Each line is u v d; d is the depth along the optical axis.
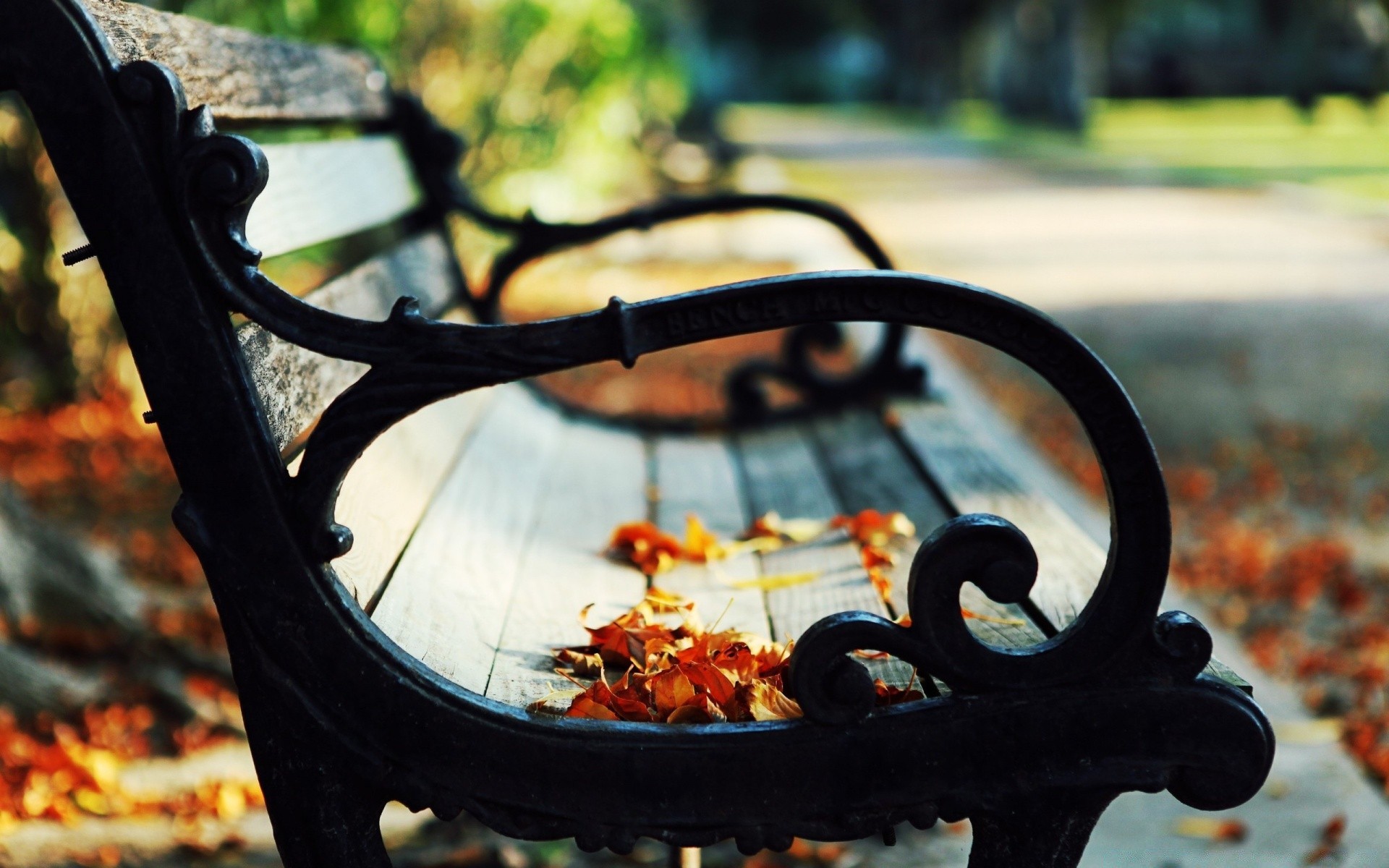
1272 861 2.84
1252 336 9.20
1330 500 5.83
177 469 1.55
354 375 2.16
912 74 55.16
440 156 3.23
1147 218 16.03
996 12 48.94
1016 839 1.60
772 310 1.55
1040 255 13.09
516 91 9.52
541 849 2.96
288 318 1.54
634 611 1.97
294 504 1.55
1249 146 28.67
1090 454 6.34
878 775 1.59
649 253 11.76
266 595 1.56
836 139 35.53
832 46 71.69
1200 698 1.58
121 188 1.50
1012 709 1.58
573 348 1.54
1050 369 1.55
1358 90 41.50
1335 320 9.69
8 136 6.60
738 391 3.43
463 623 1.89
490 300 3.27
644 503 2.78
